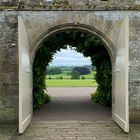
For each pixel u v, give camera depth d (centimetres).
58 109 1684
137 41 1303
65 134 1152
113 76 1357
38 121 1359
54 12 1304
